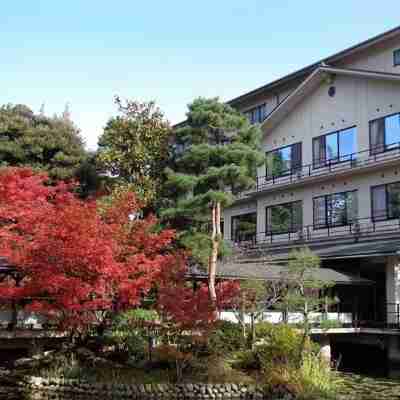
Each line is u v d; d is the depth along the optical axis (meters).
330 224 35.12
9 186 19.30
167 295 19.12
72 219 17.48
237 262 30.31
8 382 19.41
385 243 29.41
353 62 36.66
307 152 37.47
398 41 33.75
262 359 20.50
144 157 29.61
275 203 39.50
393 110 32.22
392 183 31.78
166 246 23.66
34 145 37.66
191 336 19.89
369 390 20.28
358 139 34.09
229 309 23.61
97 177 37.69
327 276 28.27
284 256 33.16
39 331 20.83
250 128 26.56
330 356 27.17
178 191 26.11
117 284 18.72
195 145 25.53
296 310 24.31
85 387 18.25
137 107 30.88
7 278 21.14
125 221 20.42
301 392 18.61
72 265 17.62
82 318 19.09
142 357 20.66
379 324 27.69
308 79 36.72
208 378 19.08
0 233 18.39
